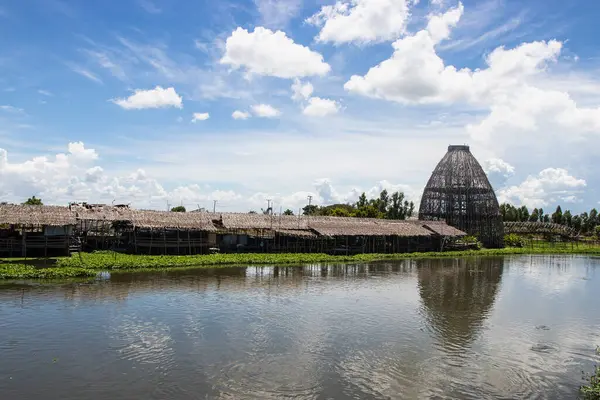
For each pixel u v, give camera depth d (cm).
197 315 2970
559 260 7781
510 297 4000
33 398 1747
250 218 7238
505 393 1905
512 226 12462
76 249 5947
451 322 2988
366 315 3106
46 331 2541
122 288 3772
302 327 2756
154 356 2206
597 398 1850
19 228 5784
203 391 1842
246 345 2397
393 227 8631
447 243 9606
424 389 1920
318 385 1928
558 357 2352
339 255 7206
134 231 6094
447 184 10544
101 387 1855
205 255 5984
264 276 4741
